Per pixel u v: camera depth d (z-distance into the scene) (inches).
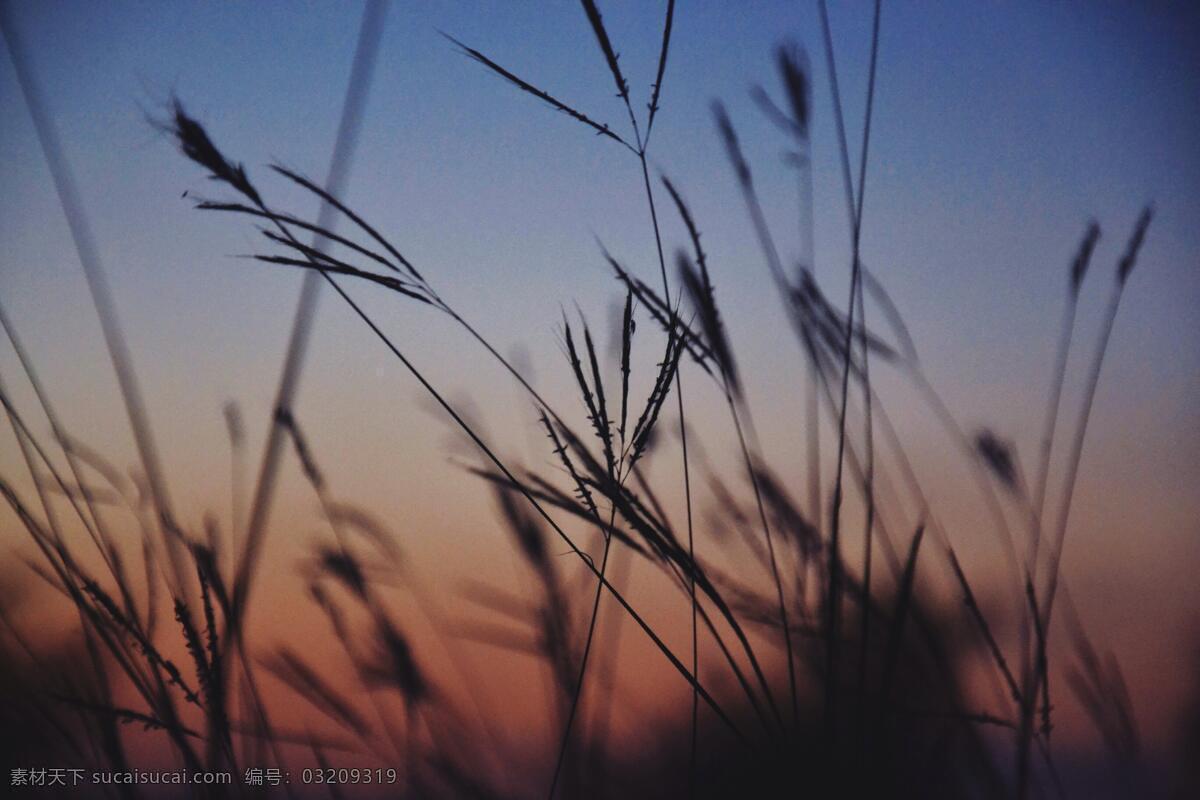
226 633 29.1
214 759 28.9
